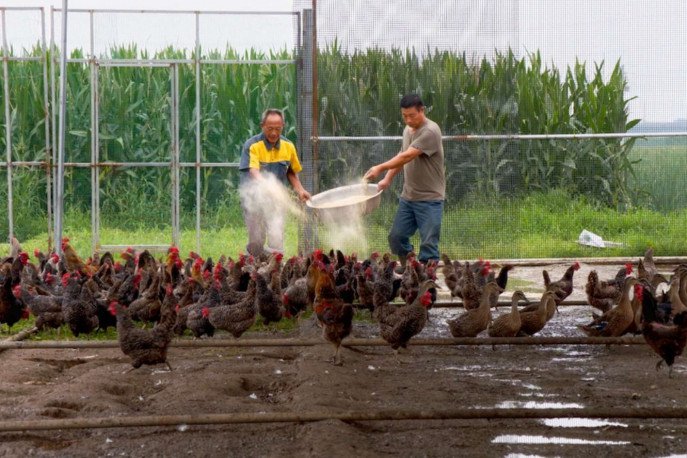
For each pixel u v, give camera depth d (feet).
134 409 23.12
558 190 58.34
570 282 36.88
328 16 40.86
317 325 32.99
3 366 27.48
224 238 50.08
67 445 20.61
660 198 57.16
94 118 45.91
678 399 23.44
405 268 36.19
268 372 26.84
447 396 23.76
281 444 20.20
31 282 34.53
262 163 40.14
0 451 19.90
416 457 19.26
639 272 36.86
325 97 41.34
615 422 21.66
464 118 42.93
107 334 32.58
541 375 26.32
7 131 45.24
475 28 42.14
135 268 38.29
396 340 27.84
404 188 38.34
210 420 20.85
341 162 41.63
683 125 56.34
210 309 30.40
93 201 46.52
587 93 66.28
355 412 21.08
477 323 29.81
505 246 43.57
